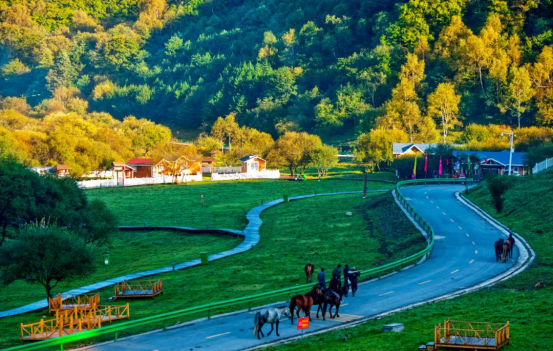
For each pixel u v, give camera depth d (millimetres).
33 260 70625
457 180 177375
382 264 90500
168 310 67938
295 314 60688
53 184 113625
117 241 125188
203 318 61281
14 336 60094
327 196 172625
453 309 58594
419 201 137250
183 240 123562
